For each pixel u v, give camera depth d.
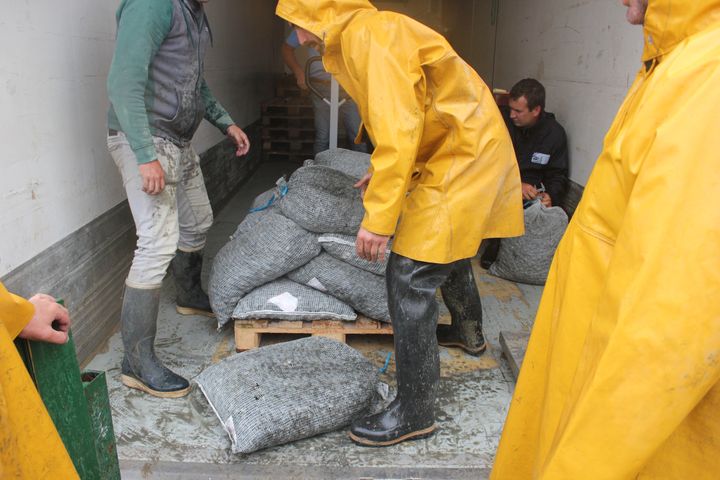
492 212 2.31
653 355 0.86
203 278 3.93
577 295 1.15
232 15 6.13
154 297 2.57
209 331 3.23
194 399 2.59
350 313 2.96
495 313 3.52
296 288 3.01
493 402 2.65
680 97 0.92
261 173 7.16
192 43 2.50
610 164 1.08
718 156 0.84
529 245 3.81
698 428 0.98
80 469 1.43
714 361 0.84
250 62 7.07
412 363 2.24
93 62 2.90
